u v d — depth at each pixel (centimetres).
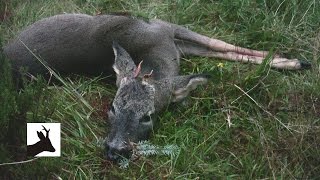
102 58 174
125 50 170
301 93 171
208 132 159
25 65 170
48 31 174
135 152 146
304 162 152
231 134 159
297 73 179
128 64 160
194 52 189
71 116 159
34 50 170
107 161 147
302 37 190
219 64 179
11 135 141
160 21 188
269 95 170
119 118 147
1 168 138
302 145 155
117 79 159
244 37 193
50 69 166
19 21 196
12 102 139
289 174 148
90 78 175
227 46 187
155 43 178
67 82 173
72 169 147
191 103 167
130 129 146
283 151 154
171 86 162
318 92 169
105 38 174
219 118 164
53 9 202
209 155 154
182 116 164
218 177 147
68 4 204
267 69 176
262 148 154
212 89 171
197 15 202
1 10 200
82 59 174
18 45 172
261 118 164
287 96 170
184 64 185
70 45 173
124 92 150
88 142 152
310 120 161
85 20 178
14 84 161
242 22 198
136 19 181
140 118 149
